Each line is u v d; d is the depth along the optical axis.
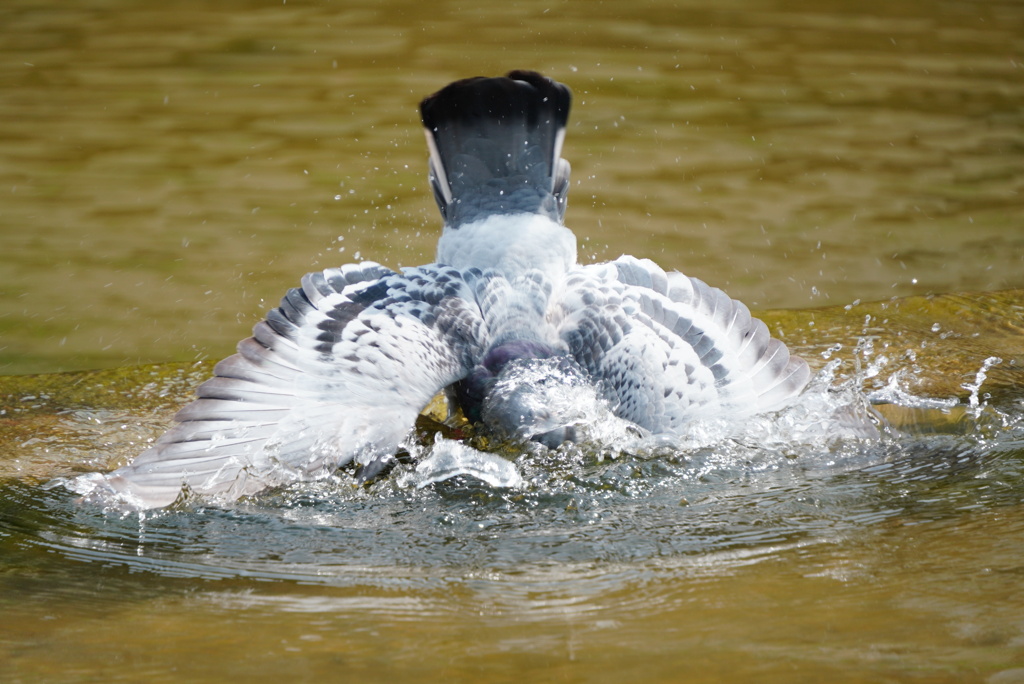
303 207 16.27
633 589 6.69
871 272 14.27
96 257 14.41
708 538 7.49
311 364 8.83
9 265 14.04
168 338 12.29
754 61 24.36
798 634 6.03
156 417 10.19
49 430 9.78
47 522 7.85
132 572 7.08
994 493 8.14
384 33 26.20
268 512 8.05
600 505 8.15
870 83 22.92
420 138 19.39
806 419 9.53
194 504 8.11
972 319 12.56
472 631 6.15
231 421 8.41
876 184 17.47
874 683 5.50
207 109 20.84
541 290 10.16
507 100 10.59
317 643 6.05
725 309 10.28
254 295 13.42
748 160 18.48
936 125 20.38
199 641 6.09
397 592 6.75
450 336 9.51
